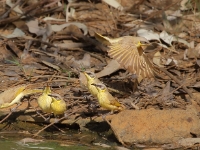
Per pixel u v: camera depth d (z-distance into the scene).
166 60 14.80
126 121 11.41
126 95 13.04
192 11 17.27
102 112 12.29
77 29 15.93
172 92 13.05
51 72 14.12
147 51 15.13
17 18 16.31
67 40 15.81
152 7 17.62
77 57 14.96
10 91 11.79
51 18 16.66
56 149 10.94
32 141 11.35
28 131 11.93
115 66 14.03
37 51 15.05
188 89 13.16
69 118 12.10
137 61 11.96
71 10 17.12
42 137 11.61
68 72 13.91
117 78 13.84
